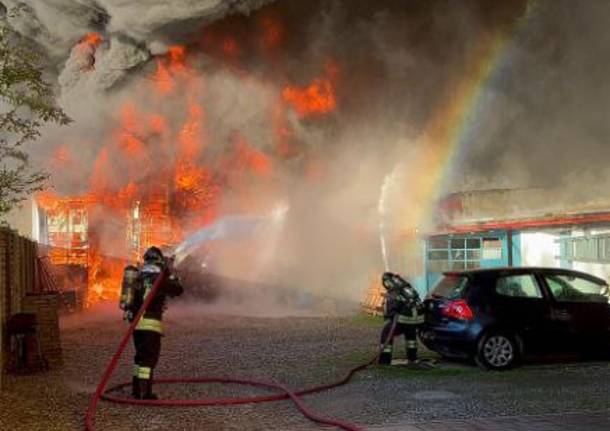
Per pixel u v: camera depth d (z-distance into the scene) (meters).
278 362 10.00
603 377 8.42
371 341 12.29
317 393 7.70
